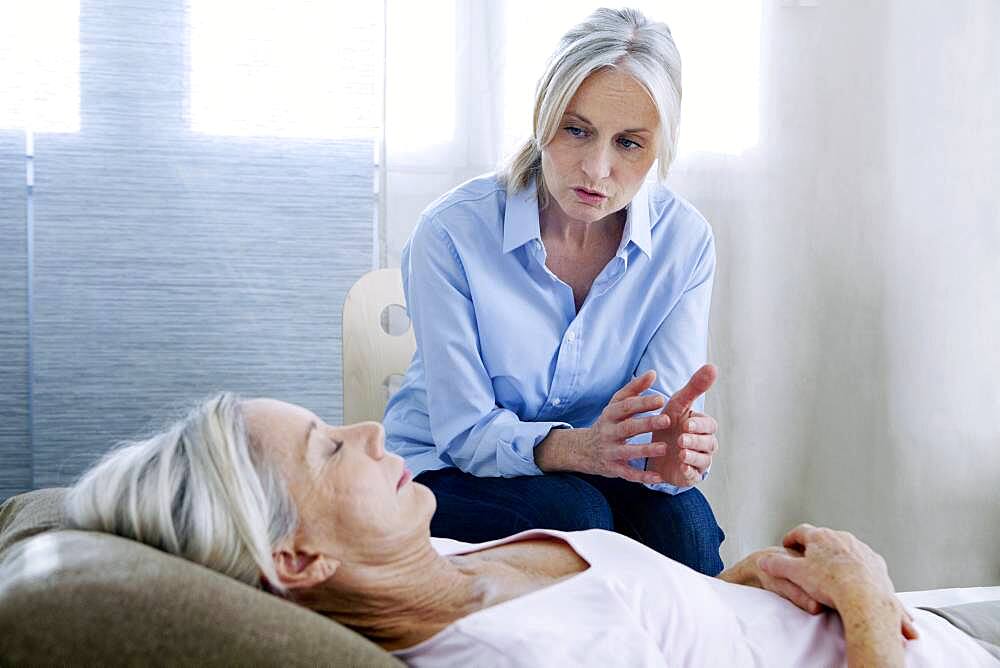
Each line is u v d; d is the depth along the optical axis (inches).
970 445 101.8
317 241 100.3
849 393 104.3
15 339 96.7
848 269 103.3
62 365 97.3
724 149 102.3
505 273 70.7
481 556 51.4
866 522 104.7
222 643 35.3
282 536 43.8
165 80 96.7
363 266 101.3
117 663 34.0
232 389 100.2
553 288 71.2
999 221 100.3
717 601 49.9
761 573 54.3
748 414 104.7
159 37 96.3
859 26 101.0
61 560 36.7
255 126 98.3
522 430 66.7
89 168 96.2
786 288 103.7
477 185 72.6
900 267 101.8
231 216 98.7
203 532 41.7
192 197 98.0
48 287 96.4
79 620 34.1
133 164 96.9
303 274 100.3
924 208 100.8
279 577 43.8
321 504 44.6
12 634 33.6
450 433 68.8
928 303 101.2
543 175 69.5
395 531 45.7
